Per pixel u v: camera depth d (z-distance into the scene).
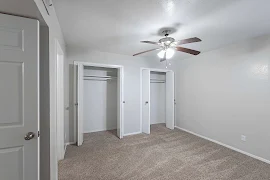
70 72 3.02
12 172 1.17
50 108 1.39
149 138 3.40
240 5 1.49
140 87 3.85
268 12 1.62
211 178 1.87
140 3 1.48
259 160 2.34
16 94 1.17
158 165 2.19
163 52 2.28
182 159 2.38
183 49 2.21
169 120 4.29
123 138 3.38
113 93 4.13
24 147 1.20
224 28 2.06
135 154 2.55
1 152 1.13
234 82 2.74
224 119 2.94
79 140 2.90
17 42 1.17
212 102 3.21
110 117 4.11
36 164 1.23
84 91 3.76
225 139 2.92
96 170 2.04
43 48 1.36
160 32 2.24
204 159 2.38
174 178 1.87
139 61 3.84
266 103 2.28
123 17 1.78
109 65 3.37
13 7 1.05
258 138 2.38
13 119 1.17
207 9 1.58
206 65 3.36
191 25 1.98
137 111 3.82
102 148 2.79
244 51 2.58
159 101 4.91
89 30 2.19
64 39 2.59
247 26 1.99
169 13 1.67
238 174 1.96
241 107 2.63
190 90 3.85
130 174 1.95
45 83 1.36
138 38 2.51
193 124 3.75
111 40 2.63
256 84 2.40
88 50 3.18
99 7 1.56
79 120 2.92
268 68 2.25
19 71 1.18
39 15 1.18
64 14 1.71
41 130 1.35
